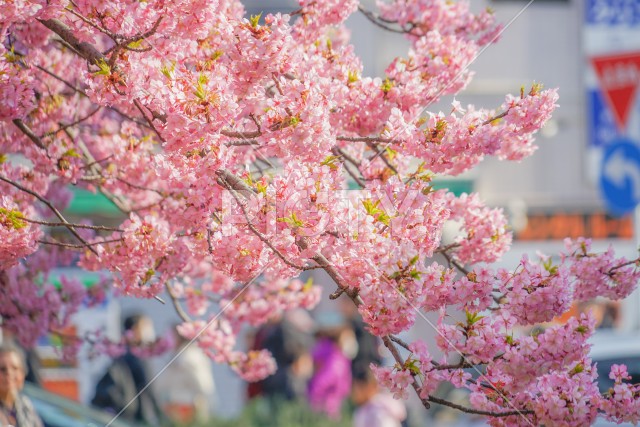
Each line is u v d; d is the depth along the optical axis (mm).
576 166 33750
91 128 11688
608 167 33656
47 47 11086
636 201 33656
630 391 8406
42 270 12773
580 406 8266
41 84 10805
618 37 33875
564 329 8172
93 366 20797
